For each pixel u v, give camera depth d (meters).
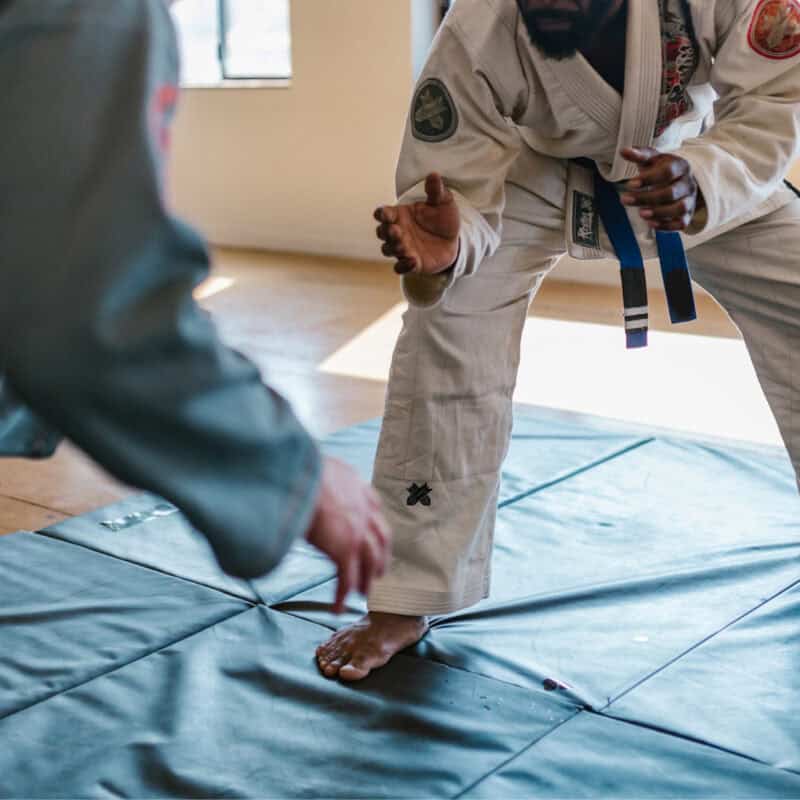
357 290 5.38
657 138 1.82
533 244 1.92
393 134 5.95
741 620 2.13
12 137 0.73
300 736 1.78
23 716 1.82
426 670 1.96
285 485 0.84
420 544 1.97
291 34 6.17
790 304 1.89
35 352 0.72
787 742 1.76
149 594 2.24
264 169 6.46
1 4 0.77
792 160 1.78
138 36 0.77
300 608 2.18
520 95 1.79
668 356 4.05
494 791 1.63
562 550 2.43
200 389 0.78
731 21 1.72
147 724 1.81
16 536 2.52
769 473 2.84
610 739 1.76
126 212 0.73
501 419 1.99
